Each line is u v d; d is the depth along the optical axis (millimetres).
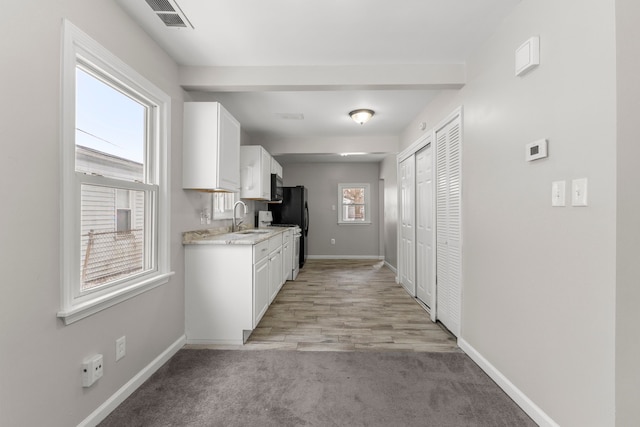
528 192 1622
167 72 2240
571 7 1330
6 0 1100
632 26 1136
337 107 3369
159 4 1702
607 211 1171
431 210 3154
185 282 2496
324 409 1662
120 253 1811
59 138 1320
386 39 2064
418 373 2035
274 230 4059
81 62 1495
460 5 1713
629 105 1136
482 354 2104
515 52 1722
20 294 1156
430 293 3273
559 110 1402
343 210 7051
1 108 1087
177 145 2385
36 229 1218
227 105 3307
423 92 2943
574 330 1326
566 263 1367
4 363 1105
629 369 1146
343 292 4086
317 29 1949
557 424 1421
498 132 1911
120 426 1521
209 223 3031
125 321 1761
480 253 2133
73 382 1396
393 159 5441
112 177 1753
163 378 1961
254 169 3945
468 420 1575
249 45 2135
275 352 2342
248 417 1598
